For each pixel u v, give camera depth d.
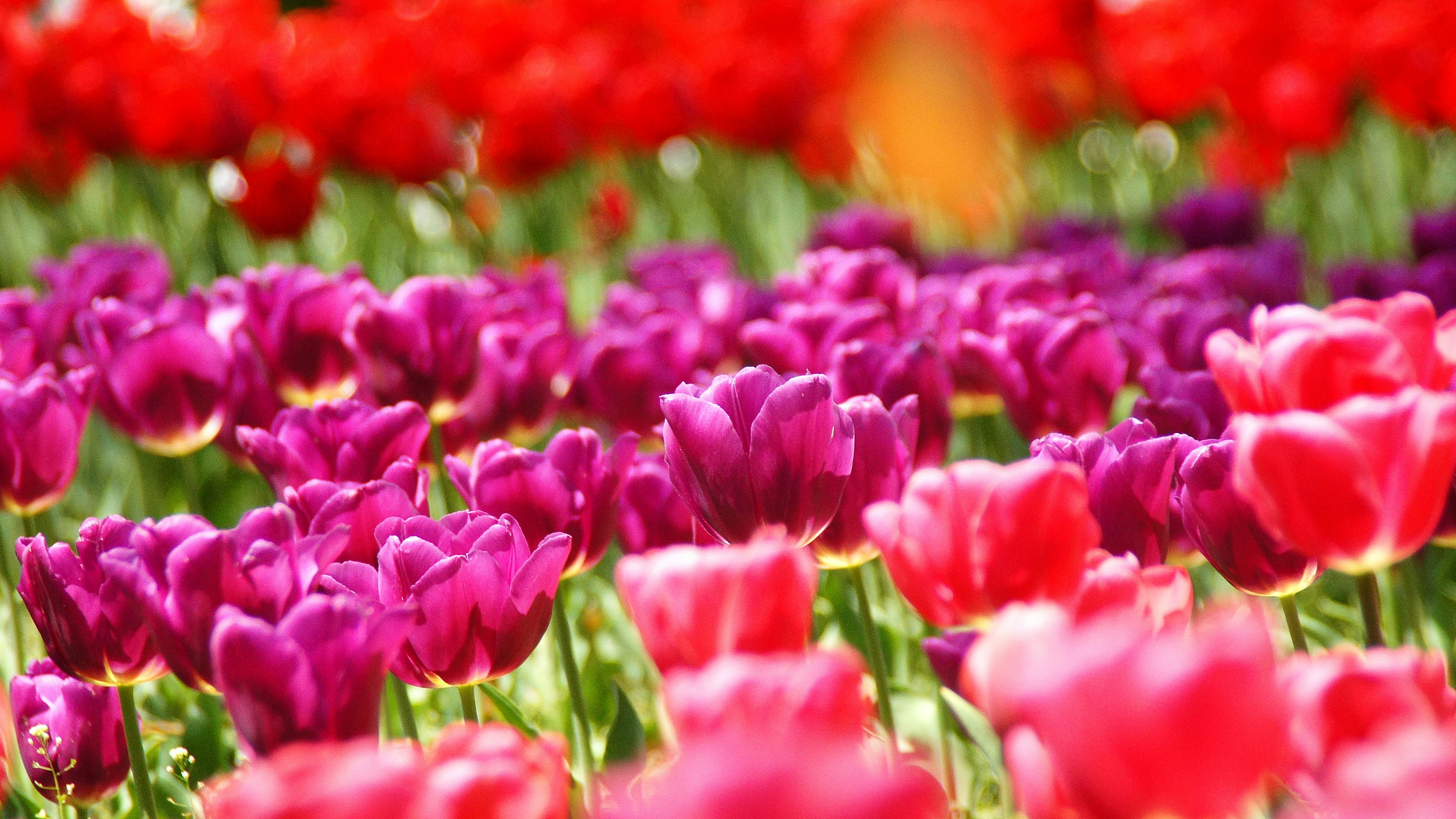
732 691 1.50
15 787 1.79
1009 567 1.61
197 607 1.62
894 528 1.63
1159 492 1.70
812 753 1.24
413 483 1.77
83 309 2.25
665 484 1.84
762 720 1.50
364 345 1.95
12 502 1.87
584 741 1.76
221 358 1.98
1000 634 1.51
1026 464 1.61
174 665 1.63
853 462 1.72
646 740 1.86
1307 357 1.65
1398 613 1.84
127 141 3.85
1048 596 1.61
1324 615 1.97
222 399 1.99
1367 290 2.23
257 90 4.00
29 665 1.85
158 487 2.57
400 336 1.95
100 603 1.71
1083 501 1.61
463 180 4.03
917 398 1.83
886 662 1.95
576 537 1.77
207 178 3.82
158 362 1.96
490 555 1.67
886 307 2.27
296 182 3.46
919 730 1.84
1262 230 3.44
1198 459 1.69
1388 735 1.50
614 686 1.73
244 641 1.57
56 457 1.87
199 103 3.57
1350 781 1.27
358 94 3.83
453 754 1.52
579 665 2.02
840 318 2.02
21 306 2.13
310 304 1.99
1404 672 1.50
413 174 3.85
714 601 1.57
